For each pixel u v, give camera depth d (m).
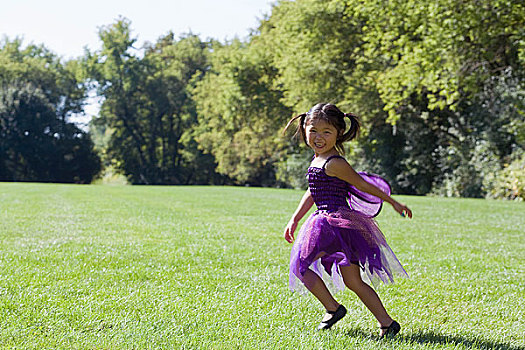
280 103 37.00
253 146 44.47
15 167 56.44
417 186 28.94
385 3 20.92
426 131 27.36
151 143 61.19
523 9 17.08
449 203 16.72
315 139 3.92
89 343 3.36
